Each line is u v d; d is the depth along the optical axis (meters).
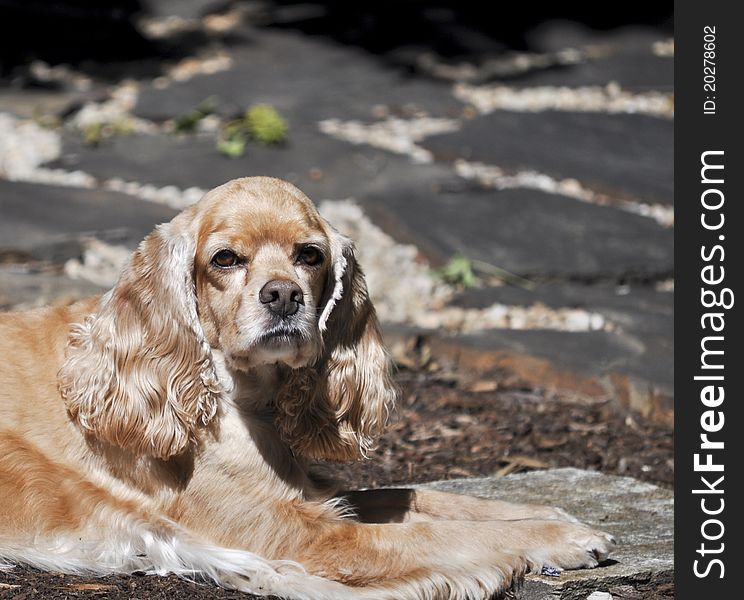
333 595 5.93
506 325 11.73
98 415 6.17
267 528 6.20
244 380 6.30
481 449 9.09
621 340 11.03
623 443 9.38
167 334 6.17
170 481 6.28
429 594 5.94
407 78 20.97
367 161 16.19
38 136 16.89
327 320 6.45
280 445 6.38
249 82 20.38
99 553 6.19
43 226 13.19
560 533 6.29
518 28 24.62
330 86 20.36
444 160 16.52
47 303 11.12
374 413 6.65
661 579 6.30
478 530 6.23
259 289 5.98
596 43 23.81
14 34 21.97
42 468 6.22
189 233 6.23
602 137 17.59
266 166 15.89
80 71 20.78
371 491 6.94
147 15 25.08
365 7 25.92
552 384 10.53
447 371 10.91
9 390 6.36
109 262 12.49
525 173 15.87
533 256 13.12
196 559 6.14
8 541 6.12
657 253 13.37
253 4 26.02
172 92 19.48
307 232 6.16
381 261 13.05
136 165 15.87
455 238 13.46
